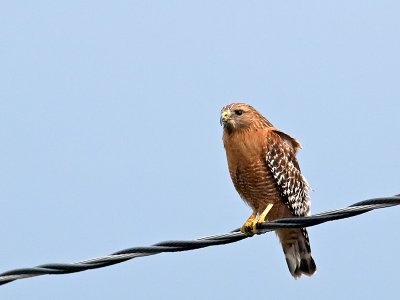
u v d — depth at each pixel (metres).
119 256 8.92
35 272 8.70
